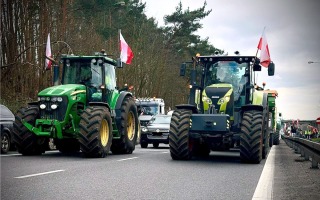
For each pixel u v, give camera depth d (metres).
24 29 21.41
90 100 12.59
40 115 11.55
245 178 7.85
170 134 11.07
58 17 23.02
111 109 13.00
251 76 12.01
